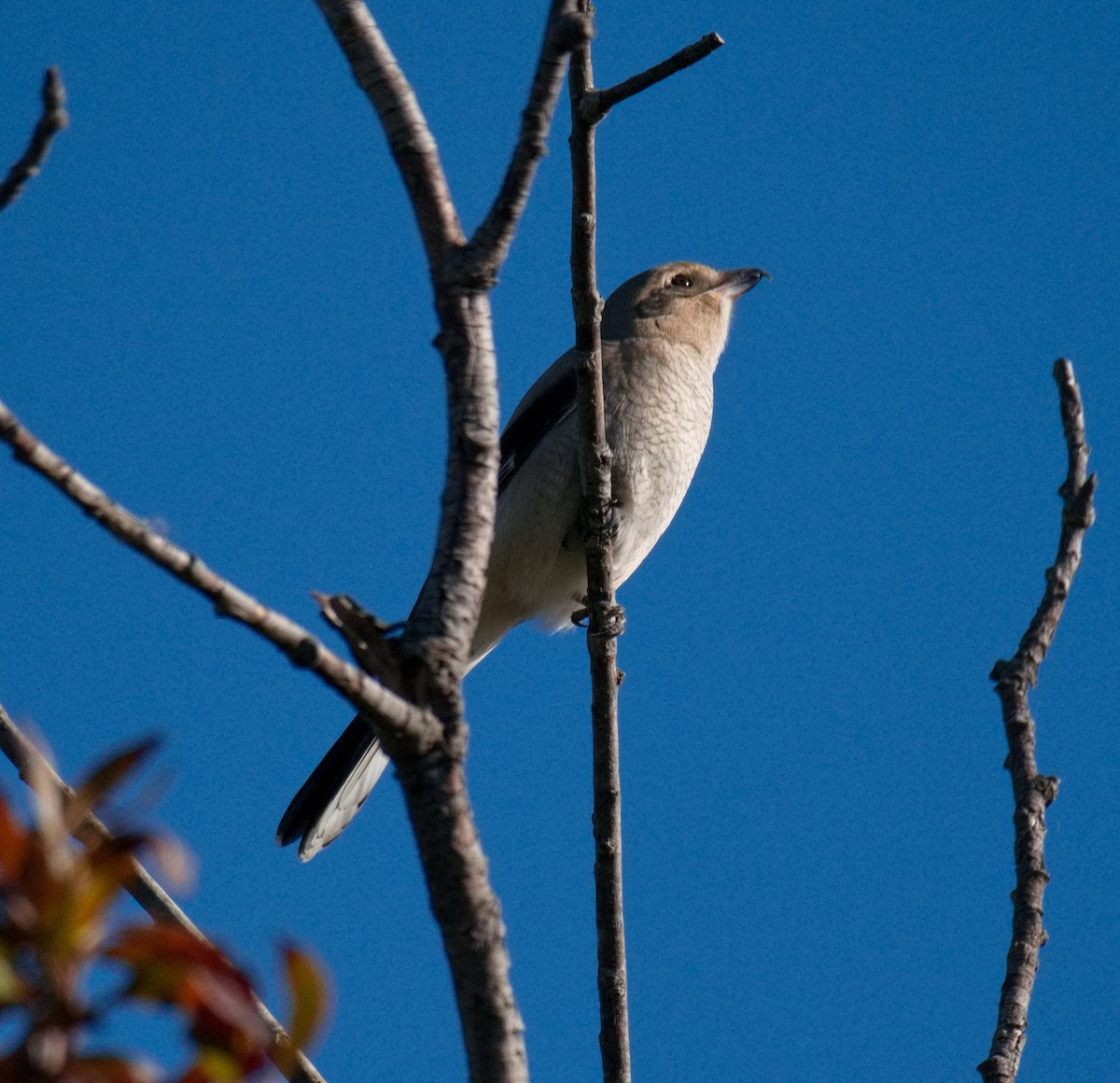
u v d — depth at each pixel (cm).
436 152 577
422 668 498
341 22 586
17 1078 298
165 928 313
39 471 415
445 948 487
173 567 433
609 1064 729
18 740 650
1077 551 806
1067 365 848
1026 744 754
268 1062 319
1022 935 701
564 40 552
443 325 553
